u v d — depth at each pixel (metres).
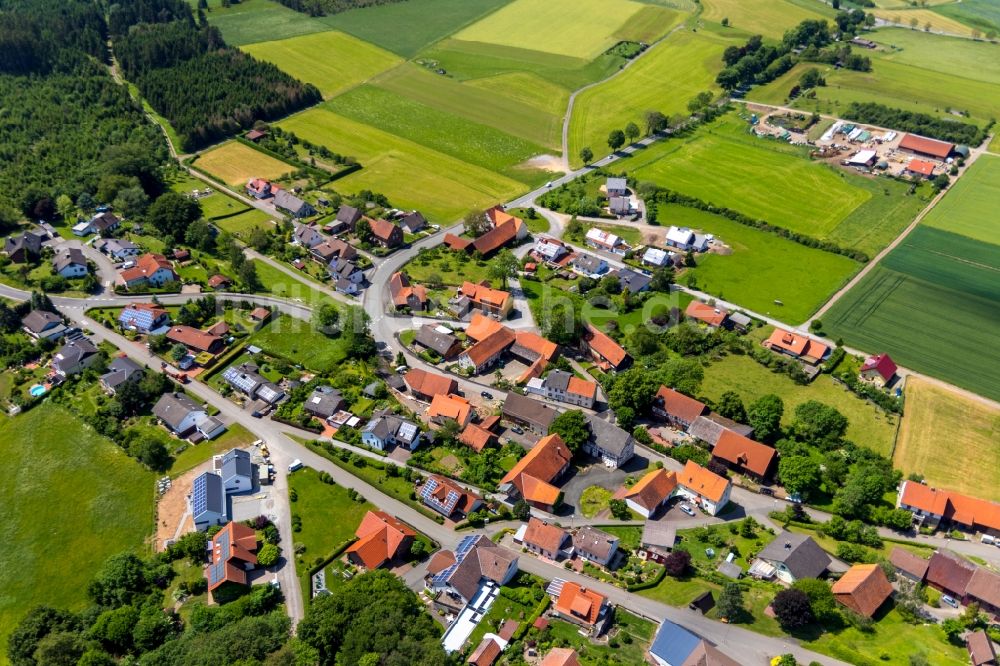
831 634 132.12
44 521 160.88
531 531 150.38
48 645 128.38
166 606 140.12
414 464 171.88
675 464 175.25
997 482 170.62
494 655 127.00
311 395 192.50
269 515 159.25
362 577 139.12
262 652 125.25
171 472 170.62
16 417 187.88
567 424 175.25
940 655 127.69
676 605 138.25
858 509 160.25
